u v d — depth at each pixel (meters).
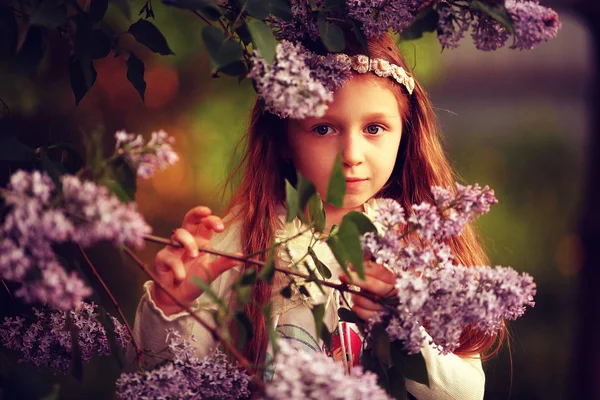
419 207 1.15
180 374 1.17
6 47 1.17
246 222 1.46
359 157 1.35
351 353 1.38
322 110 1.16
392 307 1.18
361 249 1.12
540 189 5.29
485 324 1.18
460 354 1.43
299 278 1.39
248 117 1.60
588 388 2.62
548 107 6.54
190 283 1.27
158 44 1.20
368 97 1.35
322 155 1.36
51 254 1.05
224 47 1.14
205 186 3.17
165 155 1.08
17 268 1.03
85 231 1.04
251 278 1.14
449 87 6.98
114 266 3.13
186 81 3.08
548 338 3.82
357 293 1.19
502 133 6.03
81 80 1.20
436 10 1.22
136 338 1.30
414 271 1.18
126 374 1.17
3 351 1.23
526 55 7.00
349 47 1.37
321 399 1.05
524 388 3.40
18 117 2.28
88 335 1.22
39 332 1.23
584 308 2.64
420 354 1.19
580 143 5.73
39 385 1.11
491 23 1.21
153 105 3.16
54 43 2.37
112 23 2.29
